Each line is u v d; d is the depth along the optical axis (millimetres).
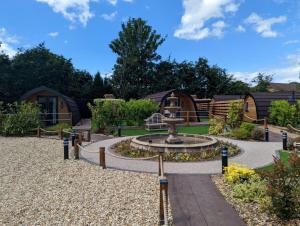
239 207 6215
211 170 9578
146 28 52656
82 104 43969
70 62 47000
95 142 16781
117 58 52250
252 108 26344
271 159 11492
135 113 25312
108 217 5840
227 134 19000
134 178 8664
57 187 7930
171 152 11914
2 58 37781
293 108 22547
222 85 52406
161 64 53344
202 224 5414
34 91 26766
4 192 7551
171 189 7461
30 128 20250
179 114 30578
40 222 5652
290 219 5539
